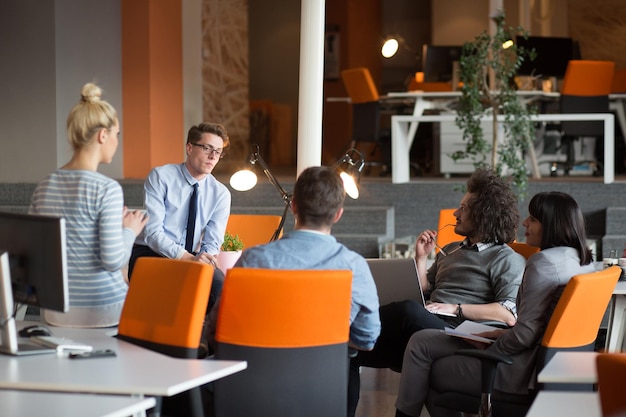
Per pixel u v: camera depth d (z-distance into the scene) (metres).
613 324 5.11
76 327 3.72
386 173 11.89
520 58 8.41
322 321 3.26
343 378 3.33
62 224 3.12
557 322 3.65
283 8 17.89
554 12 15.27
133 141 10.15
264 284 3.21
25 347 3.22
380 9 17.59
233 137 13.56
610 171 8.62
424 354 4.15
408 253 6.99
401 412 4.18
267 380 3.25
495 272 4.67
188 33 11.00
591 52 15.73
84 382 2.79
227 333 3.26
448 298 4.76
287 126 17.98
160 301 3.48
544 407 2.66
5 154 9.38
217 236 5.43
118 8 10.07
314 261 3.47
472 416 4.62
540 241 4.06
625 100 10.77
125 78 10.14
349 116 17.47
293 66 17.92
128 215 3.85
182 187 5.31
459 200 8.77
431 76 10.79
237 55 13.55
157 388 2.72
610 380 2.20
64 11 9.29
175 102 10.61
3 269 3.14
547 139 11.50
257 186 8.98
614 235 8.27
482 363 3.67
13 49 9.31
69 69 9.38
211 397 3.82
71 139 3.73
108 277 3.74
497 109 8.52
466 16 15.15
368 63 17.56
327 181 3.50
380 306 4.62
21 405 2.62
